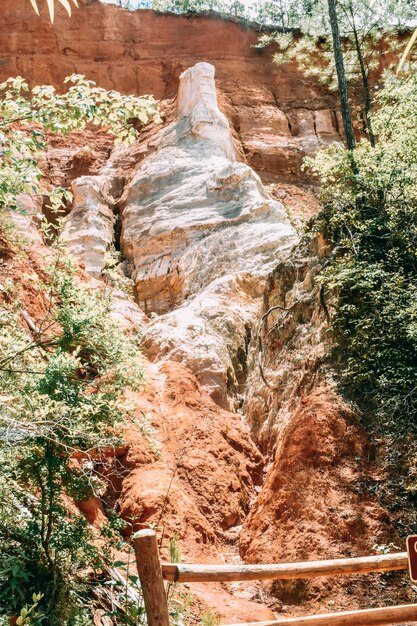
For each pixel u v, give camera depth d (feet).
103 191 72.84
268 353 40.42
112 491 29.48
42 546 17.94
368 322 31.50
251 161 90.58
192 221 62.49
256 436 38.55
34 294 34.83
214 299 49.24
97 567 18.58
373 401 29.53
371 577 24.13
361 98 100.94
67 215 69.56
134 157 80.64
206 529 28.45
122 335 22.26
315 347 34.68
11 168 19.94
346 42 81.35
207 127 75.25
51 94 20.45
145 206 67.97
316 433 28.50
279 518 27.35
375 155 38.40
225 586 25.38
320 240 37.91
